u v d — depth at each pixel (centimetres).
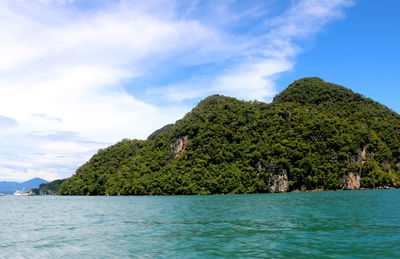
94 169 13388
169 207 4381
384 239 1700
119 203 5753
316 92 16125
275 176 10200
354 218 2583
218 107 14212
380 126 13338
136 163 12825
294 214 3019
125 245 1728
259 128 12256
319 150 11000
